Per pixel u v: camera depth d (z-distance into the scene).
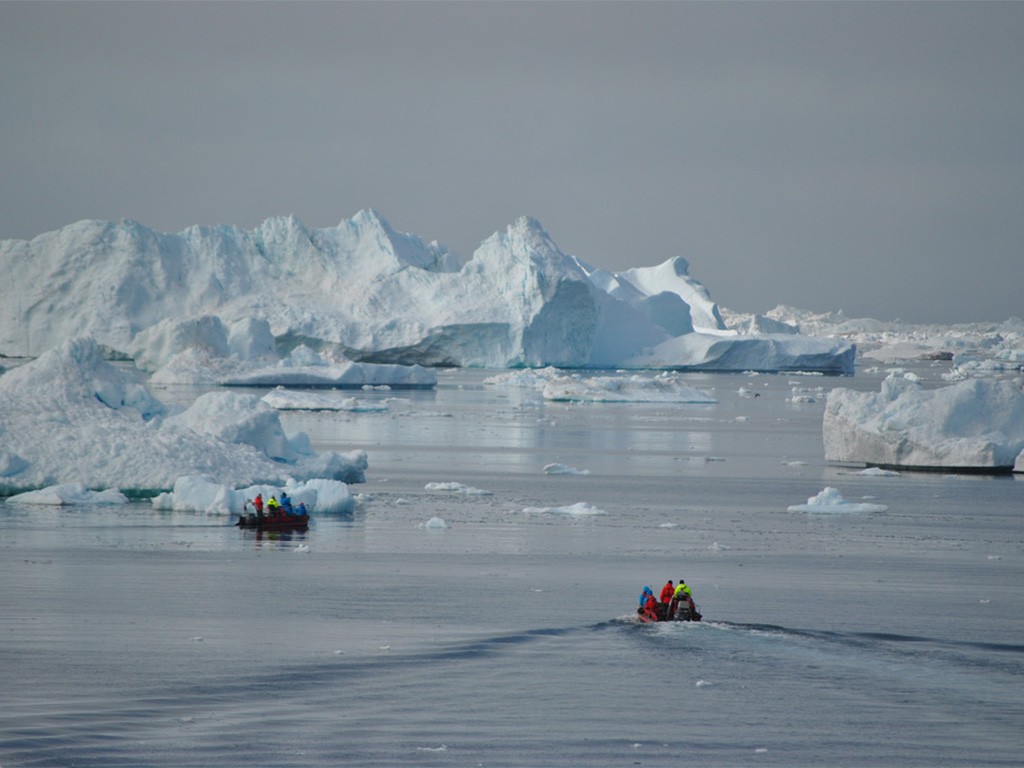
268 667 38.78
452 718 34.03
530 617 46.62
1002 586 54.72
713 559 61.19
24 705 34.47
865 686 37.75
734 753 31.62
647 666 39.59
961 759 31.48
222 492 72.31
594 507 77.81
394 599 49.69
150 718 33.53
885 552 64.06
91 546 61.06
